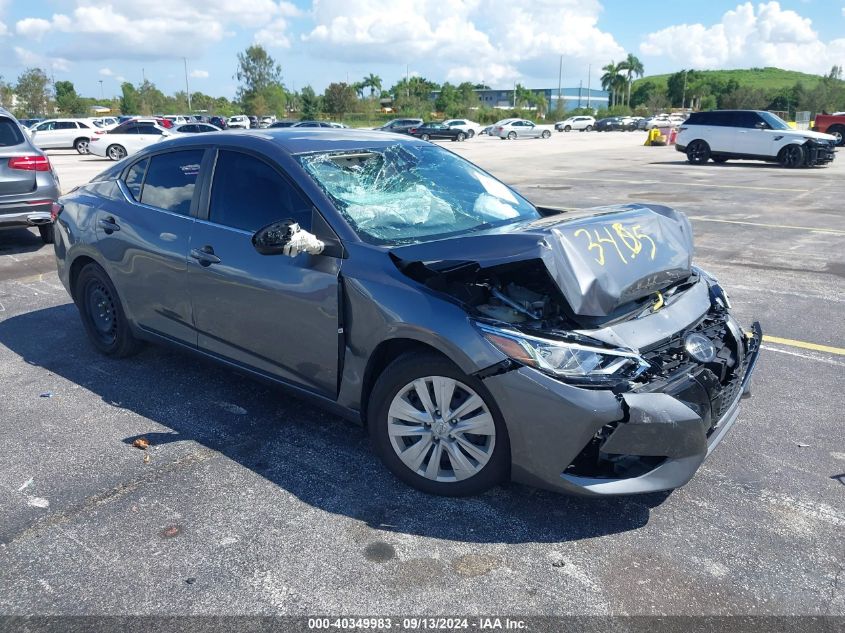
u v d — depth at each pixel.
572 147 34.56
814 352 5.14
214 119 47.88
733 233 9.83
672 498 3.27
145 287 4.38
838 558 2.84
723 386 3.23
